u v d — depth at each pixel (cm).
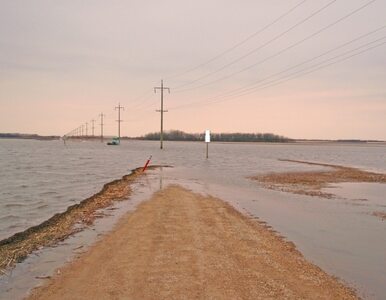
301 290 870
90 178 3409
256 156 8331
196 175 3603
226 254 1116
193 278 920
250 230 1420
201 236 1307
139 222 1524
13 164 5006
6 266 1033
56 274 967
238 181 3178
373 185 3141
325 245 1277
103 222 1559
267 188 2780
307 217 1741
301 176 3769
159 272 959
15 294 850
